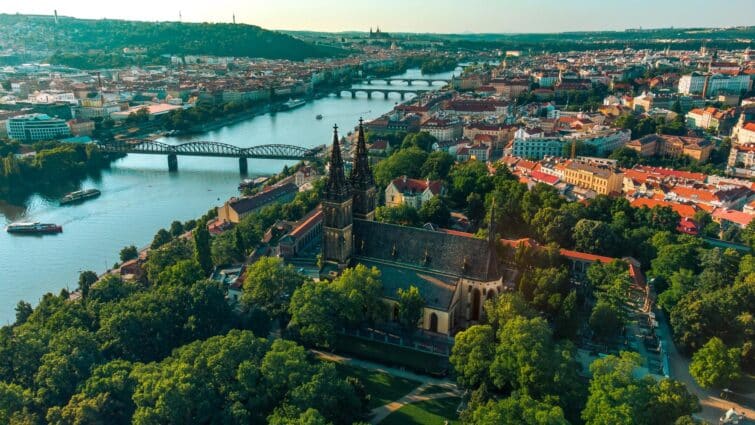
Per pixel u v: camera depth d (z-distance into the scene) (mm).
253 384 156375
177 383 149000
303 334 197250
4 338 179000
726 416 165875
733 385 184625
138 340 187125
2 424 146875
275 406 156000
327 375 157000
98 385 155875
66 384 163000
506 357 169875
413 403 176750
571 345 176750
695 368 180375
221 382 159375
